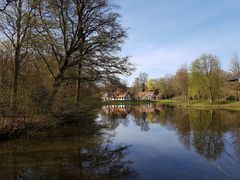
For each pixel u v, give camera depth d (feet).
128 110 216.74
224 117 130.62
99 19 83.10
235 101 243.19
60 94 80.38
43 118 71.41
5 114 61.62
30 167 43.14
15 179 37.68
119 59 85.10
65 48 81.97
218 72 251.39
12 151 52.95
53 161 46.98
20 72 77.25
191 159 49.85
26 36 73.00
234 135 74.28
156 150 57.82
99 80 87.51
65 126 88.22
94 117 122.52
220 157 50.75
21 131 64.85
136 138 72.79
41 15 74.28
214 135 75.97
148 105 314.96
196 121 115.65
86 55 83.30
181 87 312.71
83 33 83.35
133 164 46.60
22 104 65.41
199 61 256.52
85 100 101.81
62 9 78.23
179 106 267.18
